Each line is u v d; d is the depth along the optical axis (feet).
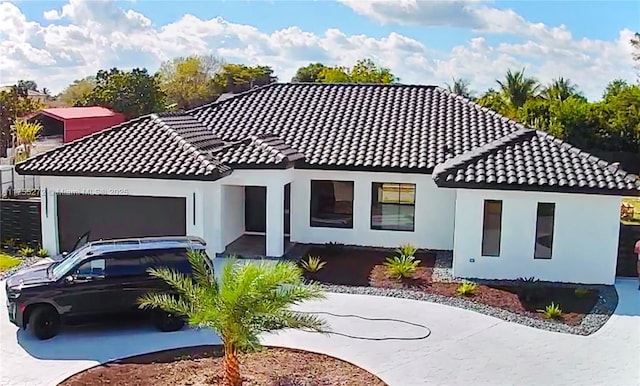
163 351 43.78
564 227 61.98
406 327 48.96
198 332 47.75
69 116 171.63
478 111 88.02
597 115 149.38
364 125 84.02
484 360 42.70
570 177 61.41
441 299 56.29
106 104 202.90
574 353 44.21
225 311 34.86
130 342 45.55
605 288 60.90
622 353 44.29
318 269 65.16
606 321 51.29
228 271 37.65
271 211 70.28
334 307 53.72
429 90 95.91
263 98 95.61
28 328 48.19
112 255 47.11
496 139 78.64
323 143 79.41
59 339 46.16
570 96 177.68
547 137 71.51
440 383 38.86
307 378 38.91
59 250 72.49
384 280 62.13
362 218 76.48
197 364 41.22
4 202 76.43
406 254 69.00
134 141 74.43
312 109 90.33
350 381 38.65
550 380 39.60
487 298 56.70
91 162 70.08
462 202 62.80
